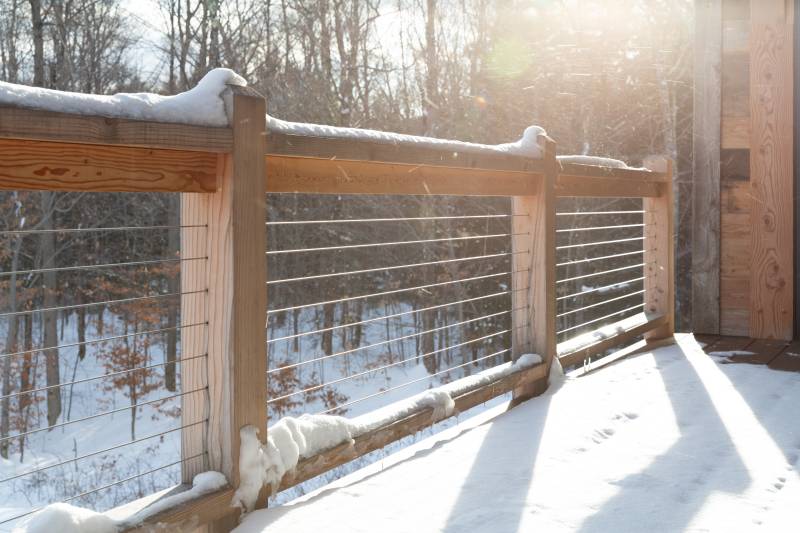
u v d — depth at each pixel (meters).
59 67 16.70
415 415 2.64
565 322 17.95
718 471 2.46
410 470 2.47
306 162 2.19
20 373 16.73
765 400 3.42
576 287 17.86
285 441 2.10
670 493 2.26
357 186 2.39
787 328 5.21
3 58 16.56
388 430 2.51
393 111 17.98
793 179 5.24
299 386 17.55
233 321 1.90
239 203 1.89
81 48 16.95
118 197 18.30
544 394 3.49
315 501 2.18
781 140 5.22
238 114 1.86
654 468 2.48
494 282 18.64
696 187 5.48
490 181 3.12
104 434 16.31
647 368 4.13
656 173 4.87
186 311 2.00
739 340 5.20
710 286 5.44
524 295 3.54
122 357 16.78
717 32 5.38
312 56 17.84
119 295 17.53
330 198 18.55
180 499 1.81
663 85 16.27
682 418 3.11
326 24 17.94
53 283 17.12
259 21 17.70
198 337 1.98
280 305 19.06
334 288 19.11
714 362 4.34
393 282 19.02
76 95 1.52
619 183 4.38
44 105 1.44
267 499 2.06
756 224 5.30
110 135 1.57
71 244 17.83
